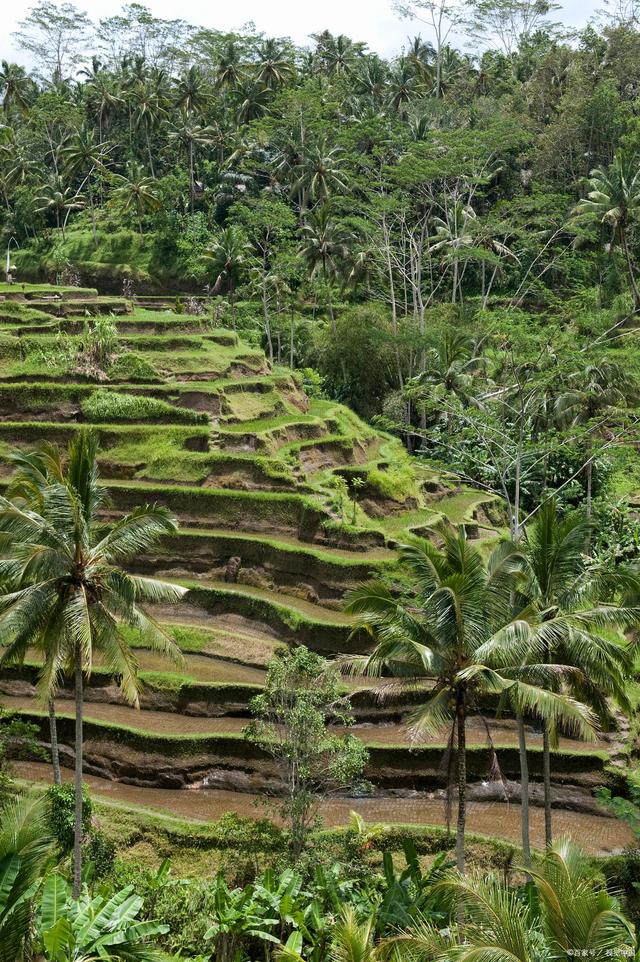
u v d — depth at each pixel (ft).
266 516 162.30
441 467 180.14
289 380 221.05
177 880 92.99
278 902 87.40
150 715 126.31
